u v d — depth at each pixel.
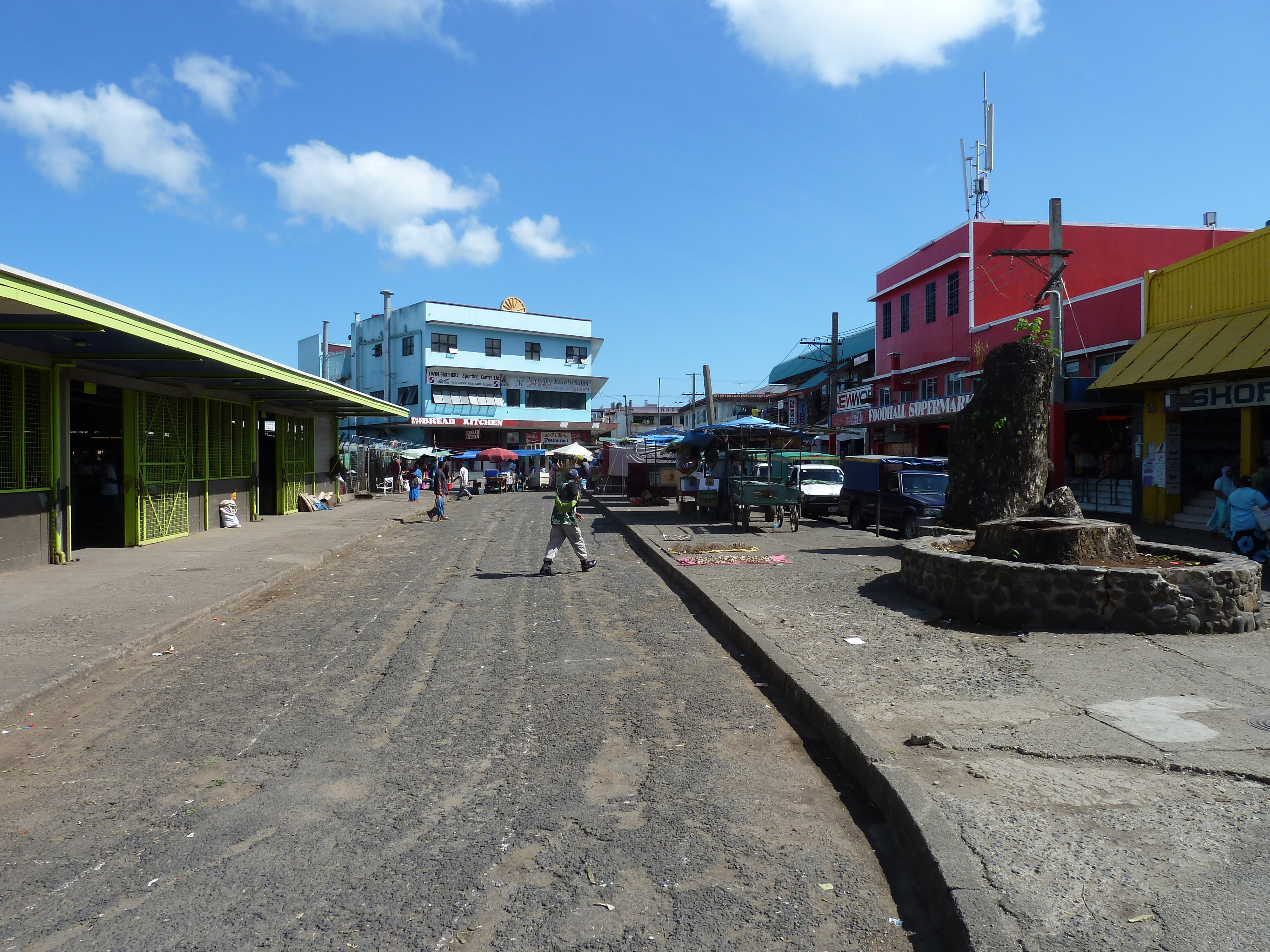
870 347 39.88
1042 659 6.38
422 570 13.02
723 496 20.05
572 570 12.86
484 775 4.61
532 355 58.06
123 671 6.91
